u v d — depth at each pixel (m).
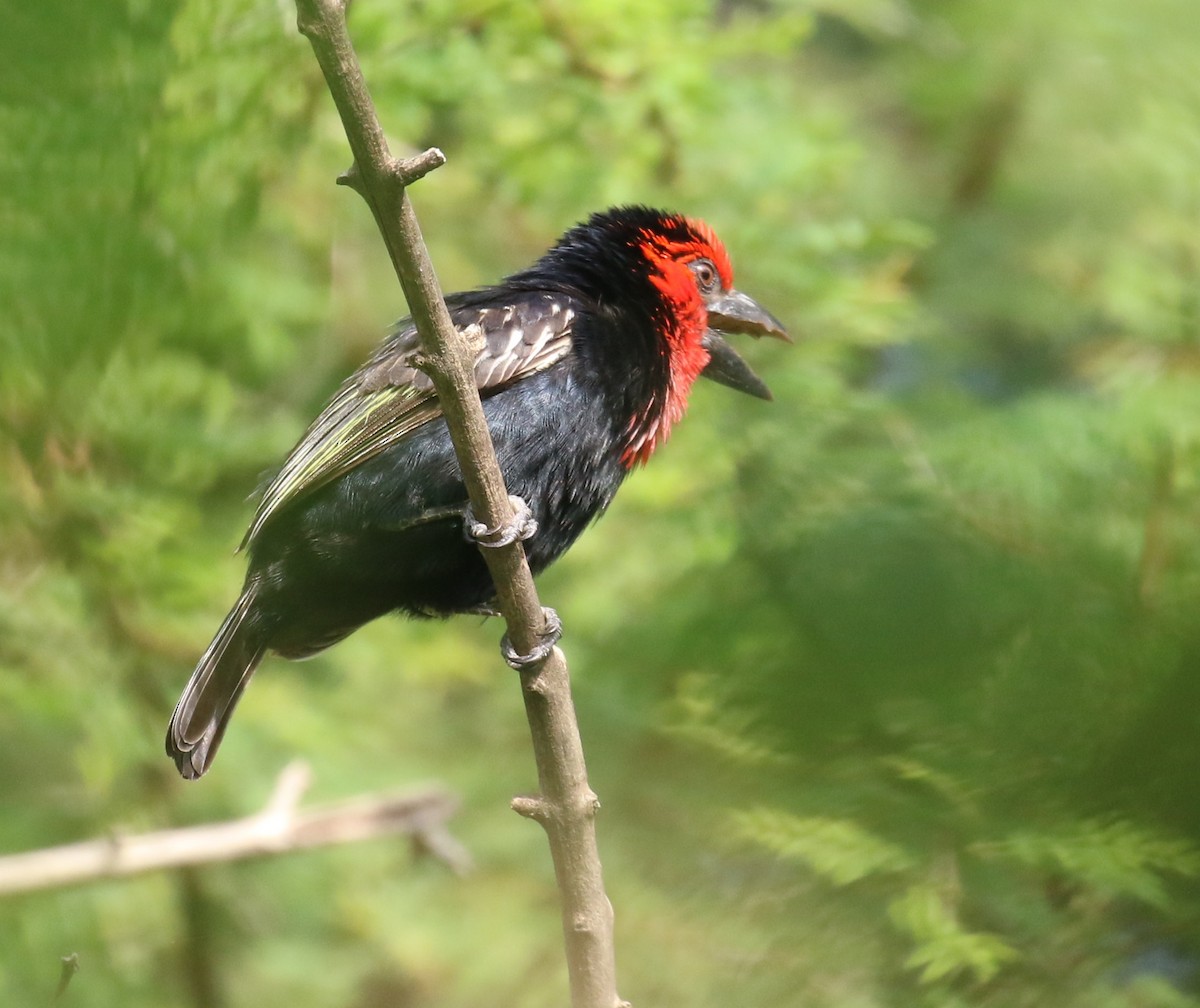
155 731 12.90
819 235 13.35
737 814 8.45
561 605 13.56
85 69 6.39
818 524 8.75
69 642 12.51
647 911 9.12
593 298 9.45
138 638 12.72
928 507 8.59
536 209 14.00
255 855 11.23
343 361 14.41
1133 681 6.77
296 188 13.31
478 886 13.99
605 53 13.17
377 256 14.60
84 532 12.08
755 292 13.51
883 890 8.53
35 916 13.14
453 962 13.93
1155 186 13.64
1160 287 13.05
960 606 7.36
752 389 10.41
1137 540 8.31
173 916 13.62
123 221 6.85
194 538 12.96
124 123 6.75
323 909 14.36
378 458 8.55
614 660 10.05
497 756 14.35
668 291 9.67
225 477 13.80
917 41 15.76
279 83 11.37
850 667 7.34
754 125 13.98
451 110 13.98
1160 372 12.14
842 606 7.41
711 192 13.73
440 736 14.83
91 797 13.46
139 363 10.93
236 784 13.65
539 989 13.09
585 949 6.95
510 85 13.70
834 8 15.17
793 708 7.46
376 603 8.95
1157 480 9.37
